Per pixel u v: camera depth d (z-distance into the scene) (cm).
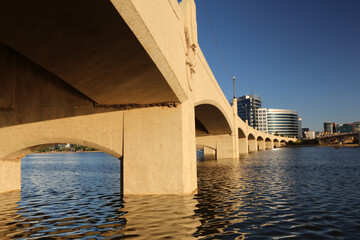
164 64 1071
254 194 1522
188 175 1520
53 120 1535
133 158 1484
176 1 1351
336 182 1975
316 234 838
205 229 882
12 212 1179
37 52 843
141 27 771
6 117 1573
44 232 881
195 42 1872
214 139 5175
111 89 1236
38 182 2309
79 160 6869
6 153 1571
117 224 945
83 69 997
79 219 1033
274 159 4803
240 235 825
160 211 1120
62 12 631
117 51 859
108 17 660
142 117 1495
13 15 635
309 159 4697
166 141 1468
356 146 13412
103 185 2020
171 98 1405
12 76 1562
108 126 1514
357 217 1032
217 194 1512
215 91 3003
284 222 970
